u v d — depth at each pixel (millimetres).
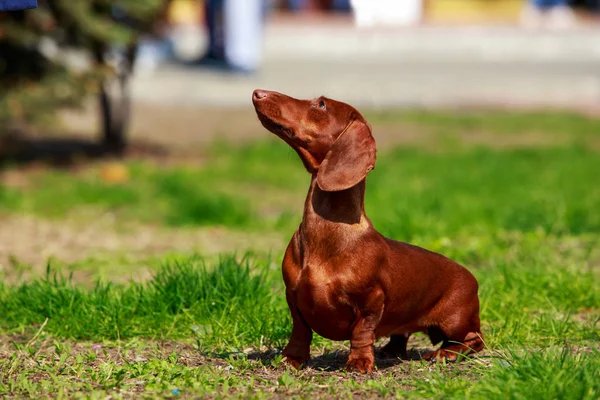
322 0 50062
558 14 51625
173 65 34844
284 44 41562
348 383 5484
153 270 9461
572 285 8109
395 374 5875
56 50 18250
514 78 35219
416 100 29797
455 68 37406
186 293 7539
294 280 5648
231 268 7793
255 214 13859
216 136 22922
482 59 40281
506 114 27875
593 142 23266
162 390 5469
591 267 9039
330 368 6102
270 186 16906
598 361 5547
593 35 46000
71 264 9992
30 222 13039
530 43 43969
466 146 22109
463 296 6184
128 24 18250
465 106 29219
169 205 14242
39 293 7578
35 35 16344
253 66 33656
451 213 13133
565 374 5246
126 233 12367
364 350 5730
